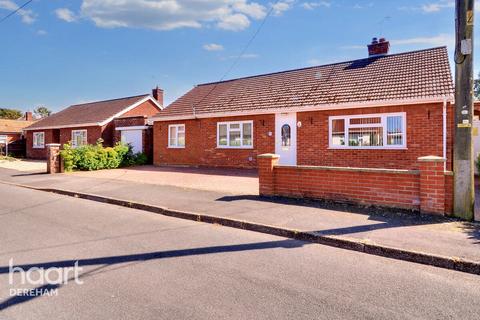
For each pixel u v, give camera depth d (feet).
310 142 51.57
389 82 48.42
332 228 20.70
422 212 23.82
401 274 14.85
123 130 83.35
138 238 20.08
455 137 22.70
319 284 13.70
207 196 31.94
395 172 25.08
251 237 20.44
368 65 56.39
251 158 57.77
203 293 12.89
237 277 14.38
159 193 34.06
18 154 118.73
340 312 11.48
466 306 11.93
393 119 45.24
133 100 100.12
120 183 42.06
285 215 24.08
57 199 34.22
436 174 23.26
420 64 50.42
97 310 11.67
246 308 11.75
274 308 11.75
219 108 62.28
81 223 23.86
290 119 53.42
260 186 31.63
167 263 16.03
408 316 11.24
